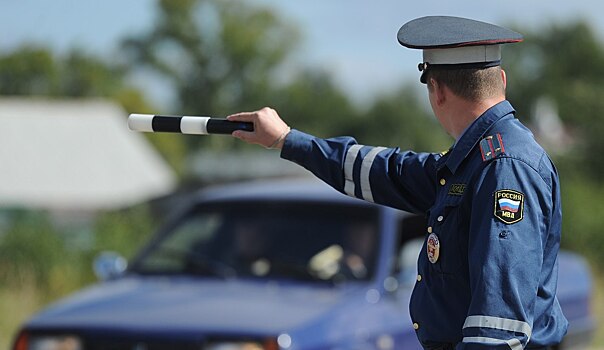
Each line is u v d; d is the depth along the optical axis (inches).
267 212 539.5
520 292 237.0
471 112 261.4
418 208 294.2
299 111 6501.0
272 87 6358.3
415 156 293.9
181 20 6181.1
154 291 500.1
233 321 447.2
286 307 465.4
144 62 6190.9
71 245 1181.1
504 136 254.1
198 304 472.4
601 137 2576.3
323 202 535.8
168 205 2482.8
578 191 1625.2
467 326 239.1
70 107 3590.1
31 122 3462.1
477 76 260.2
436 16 274.8
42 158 3329.2
